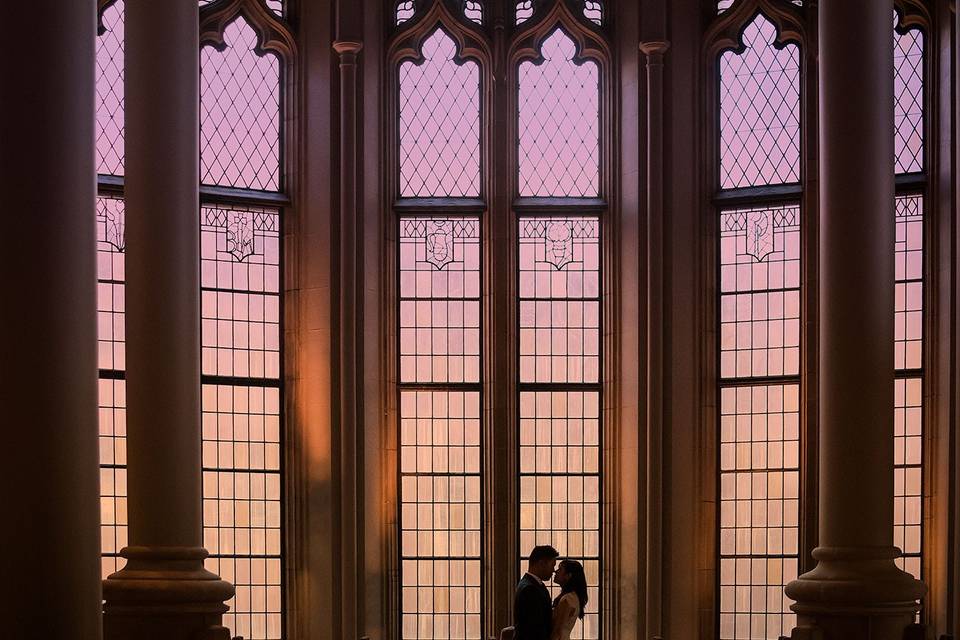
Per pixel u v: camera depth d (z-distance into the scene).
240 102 16.12
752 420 15.88
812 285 15.53
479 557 16.17
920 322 15.40
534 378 16.36
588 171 16.59
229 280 15.86
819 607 11.09
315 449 15.63
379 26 16.31
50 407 7.01
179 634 11.24
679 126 16.06
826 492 11.35
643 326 15.73
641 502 15.50
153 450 11.53
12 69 7.05
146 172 11.74
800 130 15.89
